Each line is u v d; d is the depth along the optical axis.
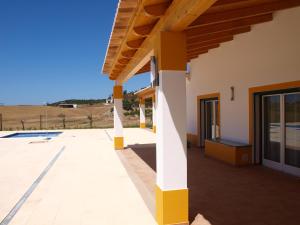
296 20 7.09
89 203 6.16
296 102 7.71
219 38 9.06
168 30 4.70
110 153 12.56
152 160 10.77
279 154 8.42
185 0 3.94
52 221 5.27
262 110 9.07
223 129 10.95
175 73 4.73
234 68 9.98
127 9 4.55
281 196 6.21
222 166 9.17
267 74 8.23
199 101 13.23
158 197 5.00
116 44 6.75
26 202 6.30
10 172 9.18
